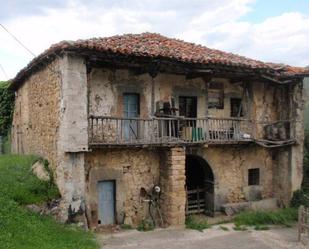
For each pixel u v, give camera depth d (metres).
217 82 15.68
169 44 15.38
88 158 13.05
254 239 12.54
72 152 11.72
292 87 16.38
